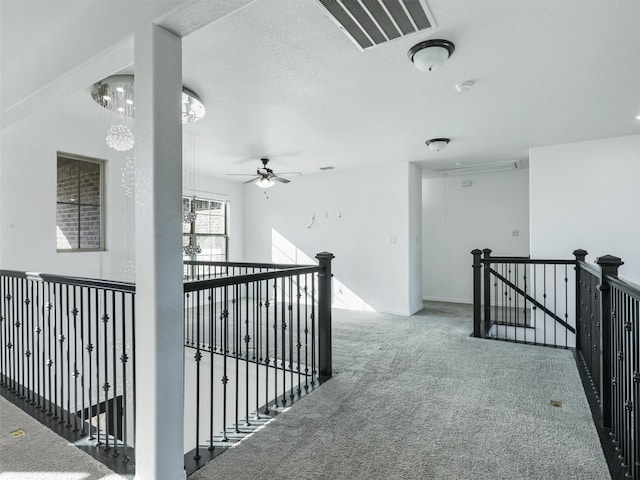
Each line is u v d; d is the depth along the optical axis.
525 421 2.37
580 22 2.09
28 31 2.31
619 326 2.04
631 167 4.30
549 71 2.69
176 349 1.77
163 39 1.74
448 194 7.12
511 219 6.57
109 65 2.09
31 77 2.54
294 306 6.57
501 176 6.65
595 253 4.49
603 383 2.29
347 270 6.39
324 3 1.88
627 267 4.31
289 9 1.99
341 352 3.87
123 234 4.54
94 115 3.85
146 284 1.70
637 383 1.68
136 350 1.78
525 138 4.42
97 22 2.00
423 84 2.91
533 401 2.66
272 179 5.44
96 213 4.38
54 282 2.57
